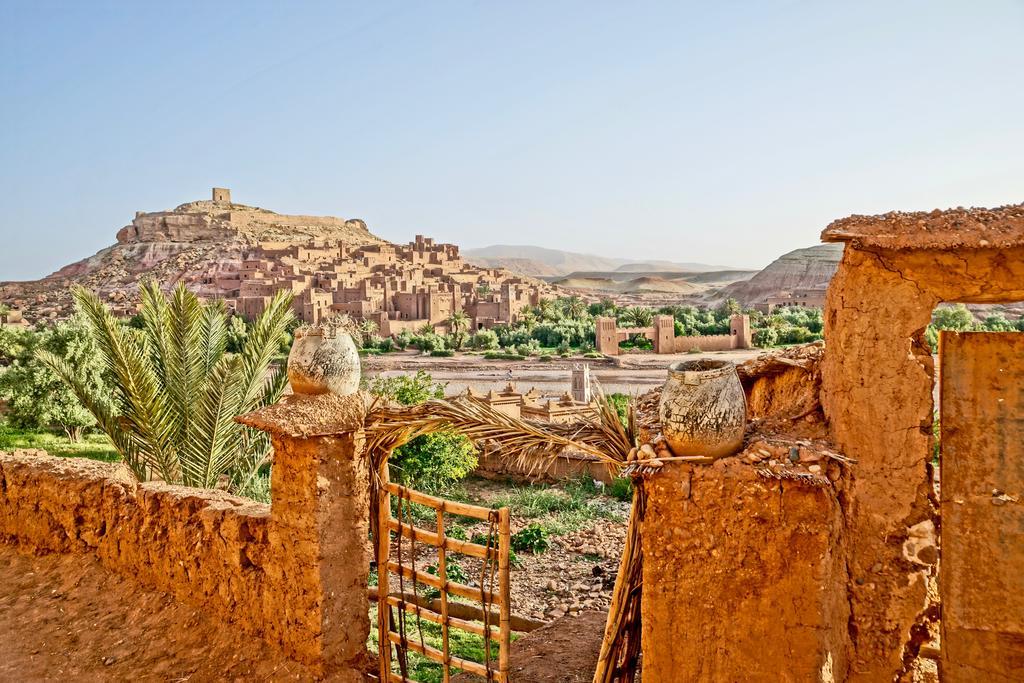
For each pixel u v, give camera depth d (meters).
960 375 3.92
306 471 5.30
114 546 7.06
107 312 12.96
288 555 5.45
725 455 3.96
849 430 3.96
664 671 4.00
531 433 4.78
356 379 5.67
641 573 4.40
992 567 3.88
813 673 3.74
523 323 123.06
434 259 199.50
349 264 164.88
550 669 5.96
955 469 3.93
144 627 6.23
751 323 104.75
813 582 3.74
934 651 4.28
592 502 20.50
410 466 20.55
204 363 13.95
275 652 5.57
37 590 7.08
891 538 3.95
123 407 13.70
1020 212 3.67
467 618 11.16
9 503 8.10
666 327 92.50
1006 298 3.66
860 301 3.89
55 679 5.71
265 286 134.88
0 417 37.34
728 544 3.87
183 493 6.56
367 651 5.90
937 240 3.65
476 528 17.69
